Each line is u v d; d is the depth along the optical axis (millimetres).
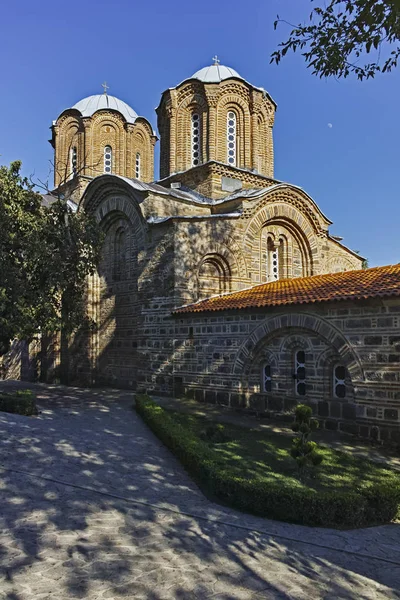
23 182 18281
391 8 6910
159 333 20297
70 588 5270
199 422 14898
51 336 28000
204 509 7938
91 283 25609
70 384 26062
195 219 20422
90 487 8742
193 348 18703
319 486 8969
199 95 25922
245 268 21719
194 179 25688
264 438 12906
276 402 15570
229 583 5527
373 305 12812
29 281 17203
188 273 20078
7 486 8492
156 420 13516
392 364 12359
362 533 7168
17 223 17344
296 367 15414
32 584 5312
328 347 14266
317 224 24828
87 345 25531
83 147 30531
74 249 18078
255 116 26141
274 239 23797
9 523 6957
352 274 16672
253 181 26172
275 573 5812
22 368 30641
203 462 9391
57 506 7742
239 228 21734
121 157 31078
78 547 6312
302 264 24906
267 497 7656
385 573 5902
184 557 6172
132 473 9773
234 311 16984
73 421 14906
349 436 13164
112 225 25000
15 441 11562
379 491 7789
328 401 14117
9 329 16062
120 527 7062
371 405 12672
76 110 30984
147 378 20734
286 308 15125
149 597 5156
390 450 11969
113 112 30922
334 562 6156
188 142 26438
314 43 7934
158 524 7238
